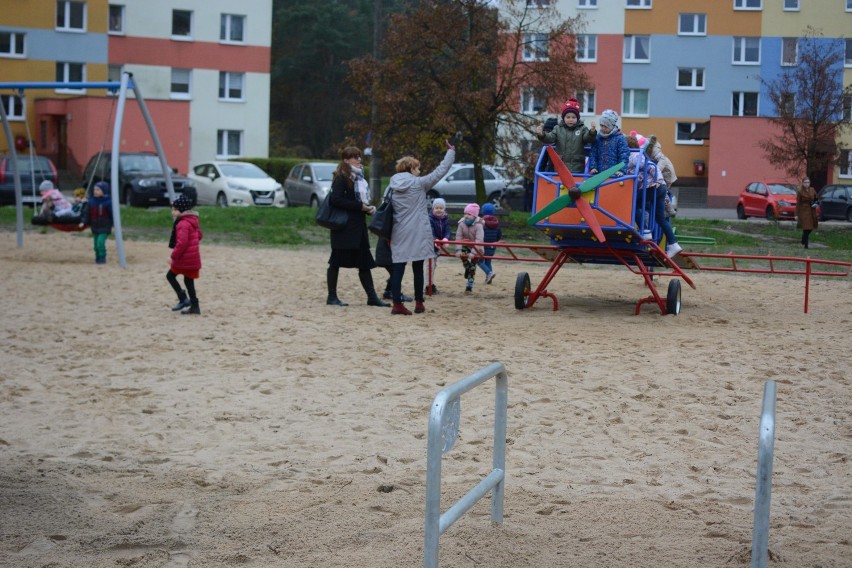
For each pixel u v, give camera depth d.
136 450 7.14
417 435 7.60
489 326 12.71
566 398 8.77
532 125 29.64
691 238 19.94
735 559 5.05
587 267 21.03
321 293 15.73
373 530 5.41
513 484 6.34
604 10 56.50
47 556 5.03
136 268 18.41
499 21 29.56
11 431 7.60
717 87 56.62
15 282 16.11
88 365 9.96
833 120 39.91
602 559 5.04
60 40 52.47
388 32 28.94
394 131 29.52
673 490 6.29
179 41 54.59
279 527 5.45
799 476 6.65
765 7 55.69
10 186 35.06
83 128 47.59
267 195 36.38
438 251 16.00
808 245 28.44
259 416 8.13
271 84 78.75
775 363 10.35
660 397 8.83
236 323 12.58
